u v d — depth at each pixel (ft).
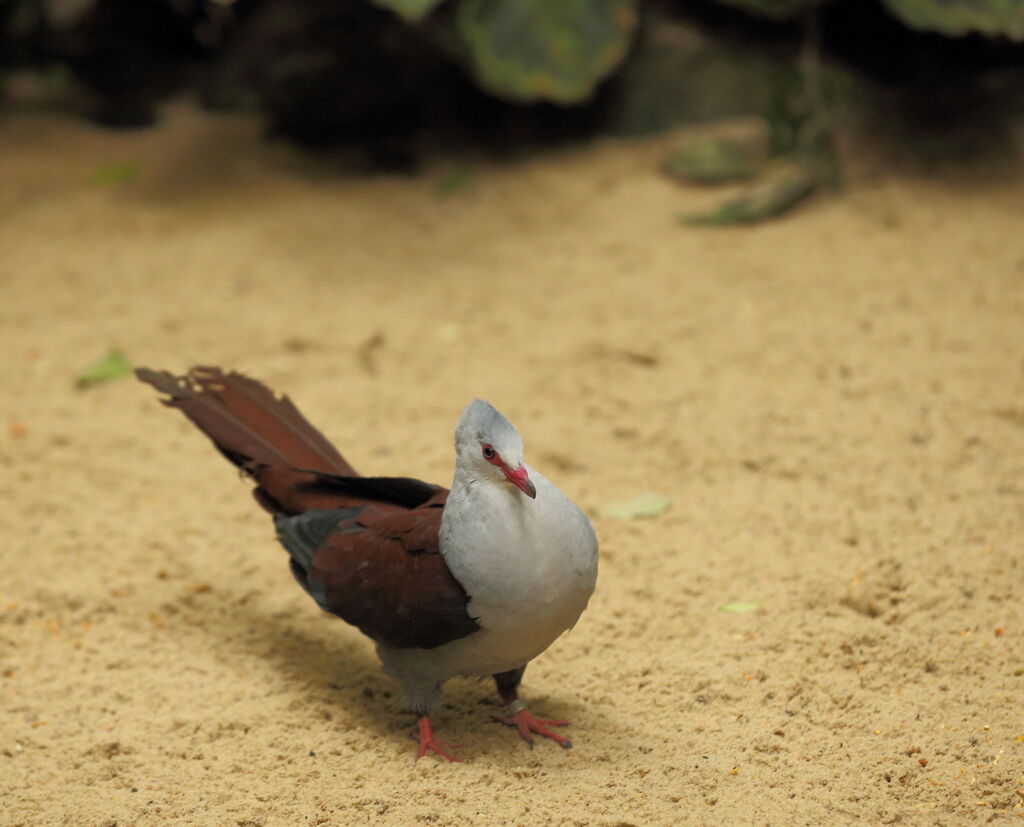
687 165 41.91
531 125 46.03
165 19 51.55
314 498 20.02
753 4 39.63
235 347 34.17
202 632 22.25
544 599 16.56
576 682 20.06
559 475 27.27
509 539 16.30
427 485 19.17
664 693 19.52
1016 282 34.27
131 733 19.04
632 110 45.24
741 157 42.01
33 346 34.91
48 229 42.80
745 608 21.66
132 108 50.65
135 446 29.55
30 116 50.55
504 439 16.29
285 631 22.30
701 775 17.16
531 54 40.78
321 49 43.68
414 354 33.42
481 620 16.74
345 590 18.22
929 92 42.55
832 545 23.52
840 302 34.19
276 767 17.98
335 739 18.76
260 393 21.75
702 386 30.68
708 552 23.68
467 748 18.37
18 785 17.70
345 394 31.32
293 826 16.34
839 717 18.47
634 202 41.39
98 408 31.50
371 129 46.39
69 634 22.17
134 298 37.65
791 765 17.33
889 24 42.57
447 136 46.44
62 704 19.94
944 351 31.14
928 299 33.83
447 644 17.34
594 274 37.29
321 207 43.09
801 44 44.04
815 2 39.09
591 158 44.62
